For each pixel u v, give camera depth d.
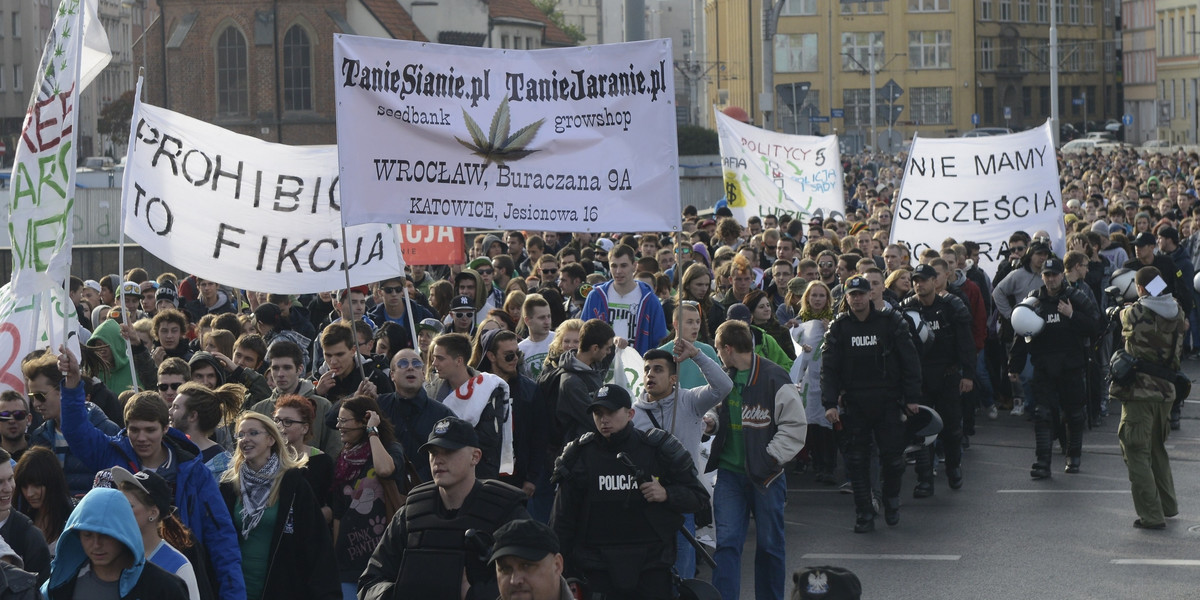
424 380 8.31
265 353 9.55
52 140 8.15
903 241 17.94
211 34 64.94
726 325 8.37
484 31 70.69
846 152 87.38
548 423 8.53
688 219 21.92
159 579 5.06
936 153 17.78
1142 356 10.37
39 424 7.96
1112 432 14.80
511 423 8.02
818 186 22.16
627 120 7.82
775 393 8.26
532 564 4.52
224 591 6.07
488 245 18.14
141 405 6.12
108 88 83.94
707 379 7.70
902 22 101.50
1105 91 117.94
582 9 171.62
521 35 73.88
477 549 5.56
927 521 10.89
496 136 7.86
